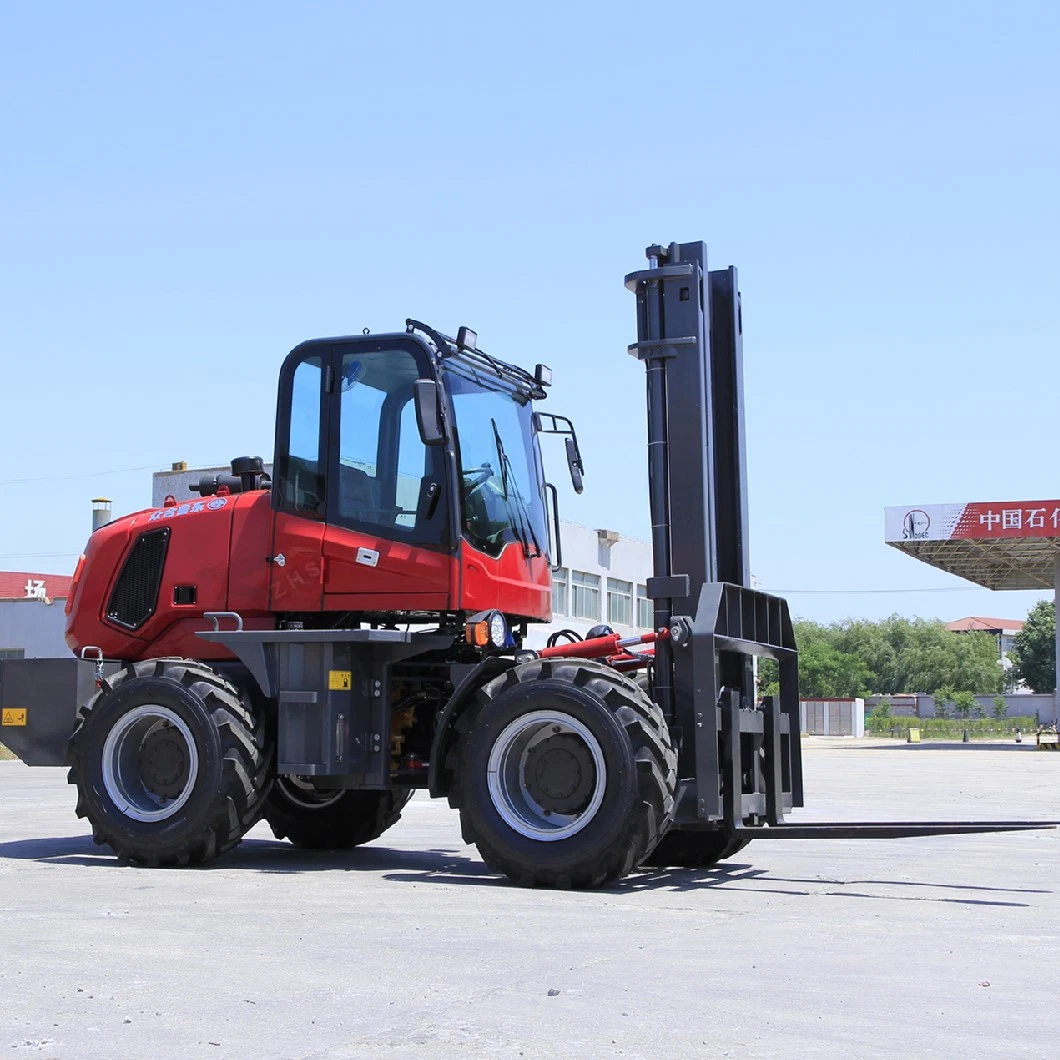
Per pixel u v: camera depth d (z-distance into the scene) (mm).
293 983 4641
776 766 7805
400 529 8047
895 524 38812
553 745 7262
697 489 7641
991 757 34312
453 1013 4223
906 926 5969
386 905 6457
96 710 8266
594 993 4504
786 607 8461
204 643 8727
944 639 112062
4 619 36469
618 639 7762
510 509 8539
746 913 6309
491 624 7848
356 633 7879
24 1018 4156
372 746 8086
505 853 7164
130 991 4516
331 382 8320
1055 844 10109
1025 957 5234
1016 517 37531
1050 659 92062
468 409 8320
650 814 6934
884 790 18672
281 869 8062
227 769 7945
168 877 7578
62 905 6414
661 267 7734
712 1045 3871
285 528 8352
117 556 9094
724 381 8336
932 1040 3941
